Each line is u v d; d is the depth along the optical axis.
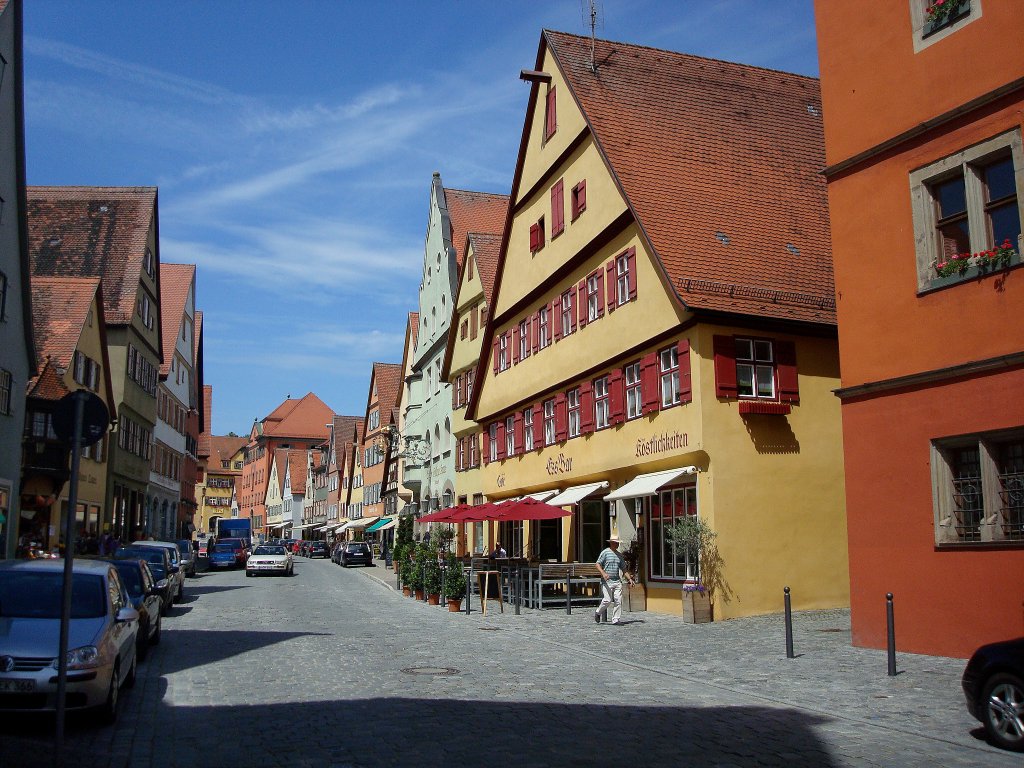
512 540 32.56
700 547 18.86
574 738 8.30
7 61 23.69
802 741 8.16
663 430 20.72
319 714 9.46
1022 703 7.70
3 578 10.18
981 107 12.50
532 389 29.11
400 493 55.84
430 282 47.72
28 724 9.05
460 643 15.88
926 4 13.56
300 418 135.25
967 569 12.23
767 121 25.81
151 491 50.47
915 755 7.62
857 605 13.97
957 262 12.65
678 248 20.64
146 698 10.57
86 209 46.41
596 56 25.98
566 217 26.38
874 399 13.87
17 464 25.88
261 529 135.62
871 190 14.19
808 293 20.70
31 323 26.41
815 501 19.97
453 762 7.43
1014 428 11.76
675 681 11.58
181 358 59.59
